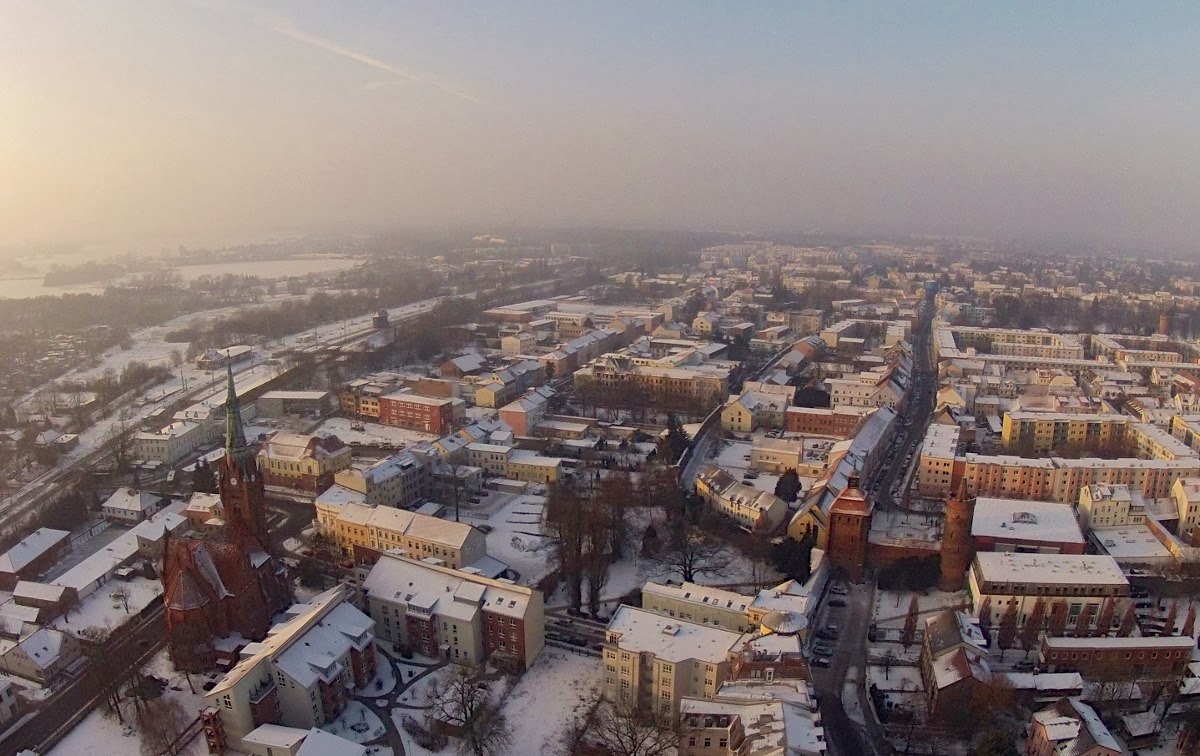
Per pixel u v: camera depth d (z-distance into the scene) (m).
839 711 167.12
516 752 155.75
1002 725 161.38
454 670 182.38
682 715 142.88
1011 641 189.75
